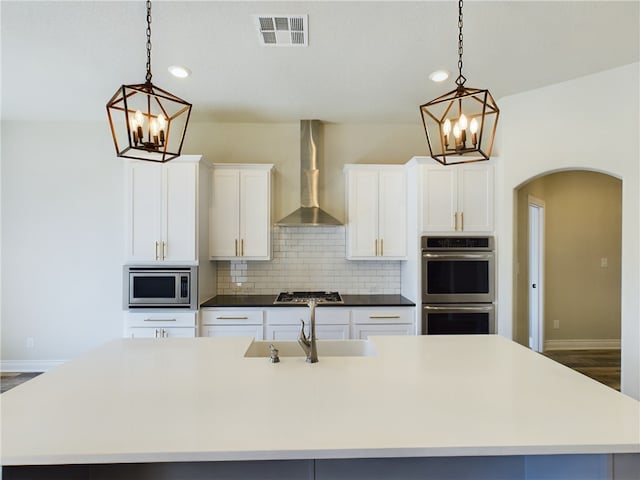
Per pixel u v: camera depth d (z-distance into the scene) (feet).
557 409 3.84
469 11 6.52
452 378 4.73
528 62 8.50
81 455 3.06
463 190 10.85
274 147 12.71
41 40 7.45
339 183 12.83
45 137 12.28
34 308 12.27
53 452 3.06
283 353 6.70
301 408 3.87
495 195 10.92
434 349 6.05
